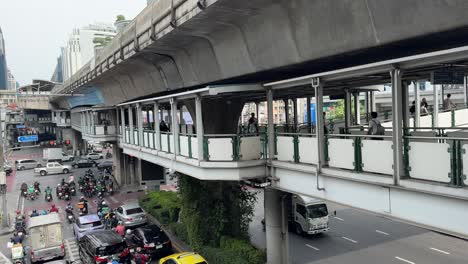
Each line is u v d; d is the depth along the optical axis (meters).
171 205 24.06
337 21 9.14
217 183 18.30
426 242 20.66
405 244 20.52
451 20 7.14
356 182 9.02
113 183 39.12
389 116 22.91
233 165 12.52
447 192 6.79
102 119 40.34
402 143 7.75
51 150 57.44
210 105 17.42
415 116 16.70
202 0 10.48
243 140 12.76
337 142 9.54
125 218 23.53
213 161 13.01
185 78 17.81
